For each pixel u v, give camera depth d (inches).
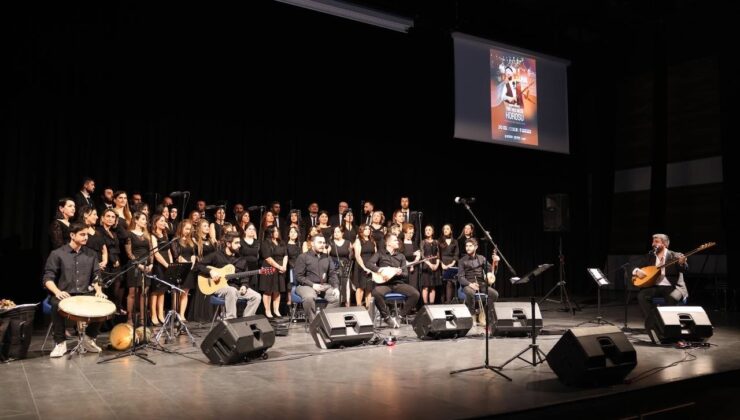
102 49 308.7
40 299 283.1
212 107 347.6
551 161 507.2
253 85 360.5
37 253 285.7
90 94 304.7
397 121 423.2
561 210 398.9
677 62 457.4
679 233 450.3
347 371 176.1
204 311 306.2
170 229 289.9
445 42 416.2
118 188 313.6
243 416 129.3
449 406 137.1
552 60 459.8
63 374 170.9
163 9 327.3
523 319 240.2
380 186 418.6
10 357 191.0
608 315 326.0
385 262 287.0
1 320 190.2
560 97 464.8
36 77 287.7
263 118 367.2
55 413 131.2
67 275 206.1
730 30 402.3
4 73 278.2
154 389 153.3
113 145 311.7
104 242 252.7
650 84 482.6
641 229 485.4
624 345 161.0
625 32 479.2
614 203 509.0
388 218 421.1
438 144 449.1
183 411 133.1
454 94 402.0
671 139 460.1
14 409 134.1
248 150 362.3
